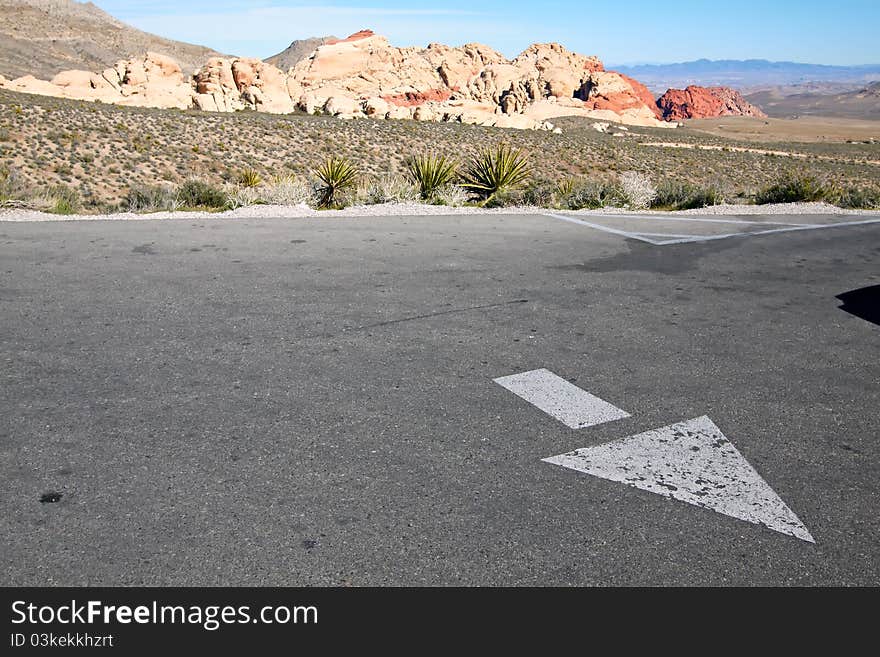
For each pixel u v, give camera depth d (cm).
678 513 293
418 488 306
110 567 251
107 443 340
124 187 3938
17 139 4353
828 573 258
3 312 556
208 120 6069
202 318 551
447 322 557
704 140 12319
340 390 412
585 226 1110
